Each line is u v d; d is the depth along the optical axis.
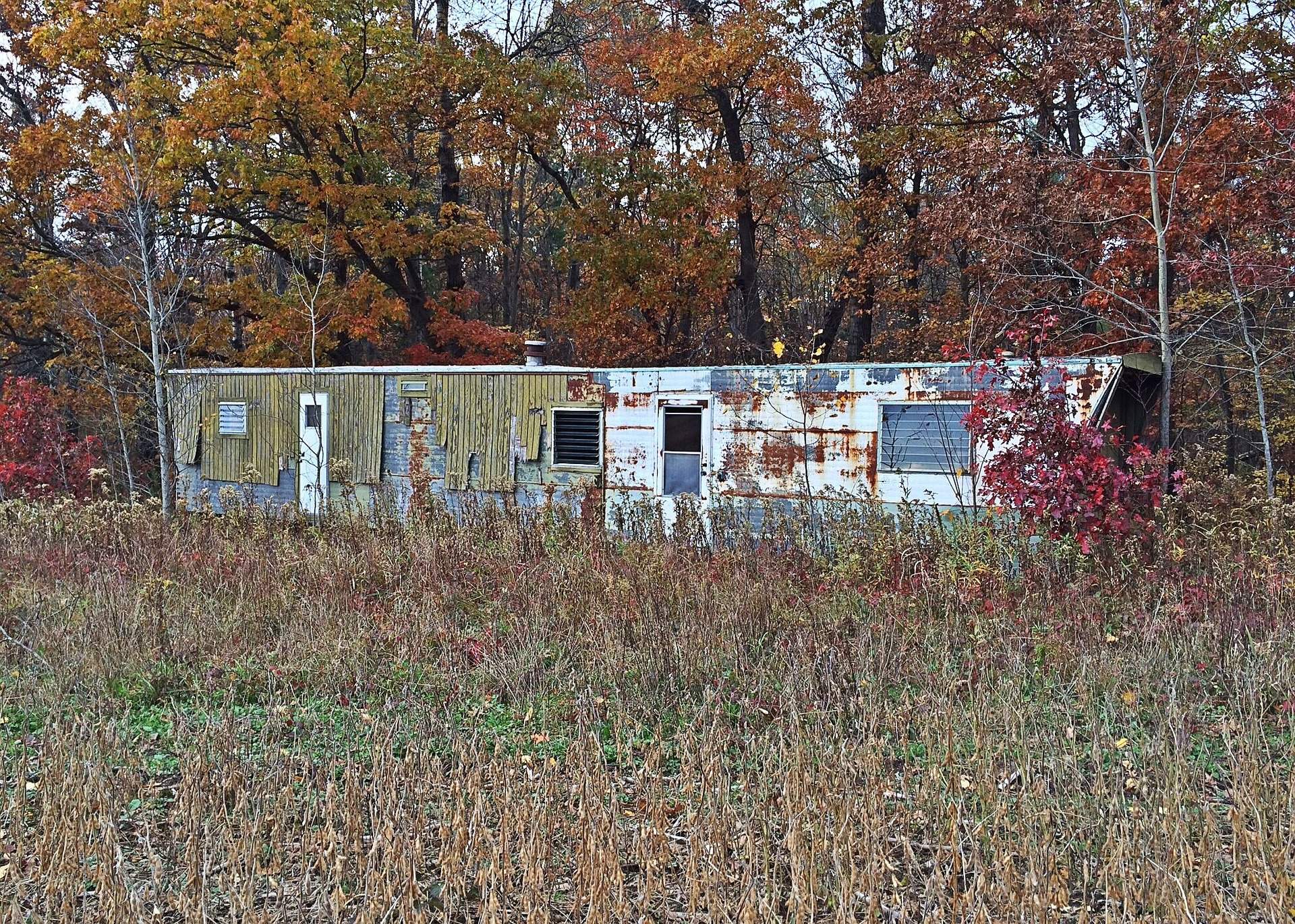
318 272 24.44
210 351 22.78
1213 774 6.36
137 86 19.28
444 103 22.33
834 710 7.27
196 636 9.22
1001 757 6.39
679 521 12.97
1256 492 13.59
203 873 5.00
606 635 8.84
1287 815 5.39
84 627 9.30
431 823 5.88
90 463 19.86
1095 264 17.00
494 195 35.44
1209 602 8.92
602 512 13.95
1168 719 6.43
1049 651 8.17
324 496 16.03
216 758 6.58
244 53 19.02
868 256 20.22
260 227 24.75
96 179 20.52
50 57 19.45
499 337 22.78
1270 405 20.02
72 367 23.03
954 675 7.65
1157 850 5.05
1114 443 10.58
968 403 11.68
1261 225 15.07
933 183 20.58
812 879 4.79
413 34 24.92
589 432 14.30
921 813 5.68
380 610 10.27
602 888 4.74
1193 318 17.14
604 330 22.89
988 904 4.75
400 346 30.27
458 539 13.05
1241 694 7.21
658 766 6.34
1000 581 9.77
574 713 7.58
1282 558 10.01
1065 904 4.67
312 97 19.45
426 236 22.70
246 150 22.22
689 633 8.87
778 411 12.84
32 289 21.34
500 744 6.43
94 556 12.87
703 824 5.32
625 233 22.25
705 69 20.22
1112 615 8.98
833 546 11.80
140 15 19.14
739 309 25.86
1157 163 14.68
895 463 12.14
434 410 15.53
